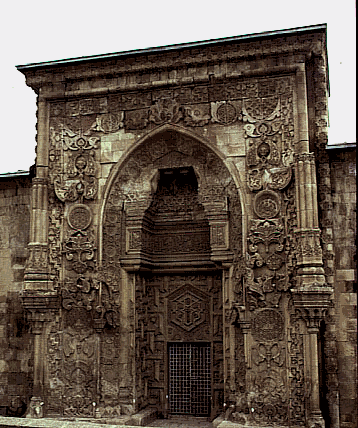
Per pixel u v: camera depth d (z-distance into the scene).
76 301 21.31
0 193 24.30
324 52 21.16
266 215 19.98
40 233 21.70
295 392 18.80
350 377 19.12
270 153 20.28
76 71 22.28
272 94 20.56
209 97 21.17
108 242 21.73
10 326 23.16
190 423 21.33
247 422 19.06
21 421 11.53
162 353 22.72
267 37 20.20
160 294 23.19
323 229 19.94
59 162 22.27
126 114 21.89
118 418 20.30
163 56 21.39
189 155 21.73
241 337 20.02
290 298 19.38
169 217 23.33
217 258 20.75
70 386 20.97
